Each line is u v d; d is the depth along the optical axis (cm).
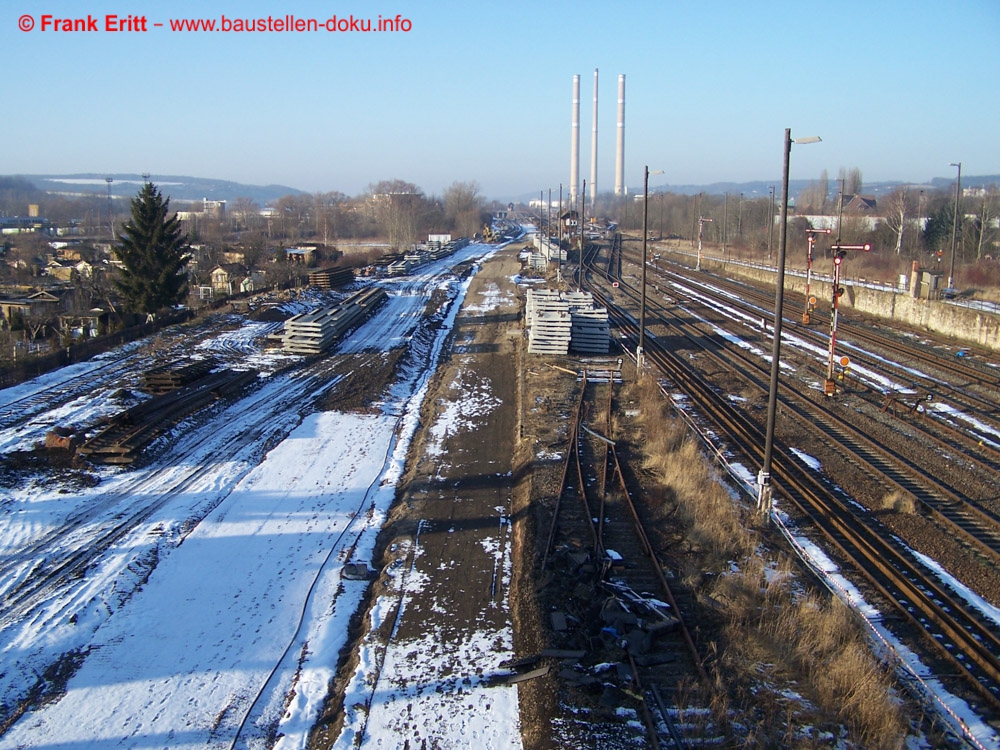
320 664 1141
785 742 898
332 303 4478
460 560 1420
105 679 1098
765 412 2278
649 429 2075
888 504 1577
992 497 1605
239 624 1247
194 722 1013
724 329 3719
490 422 2314
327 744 953
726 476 1775
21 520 1563
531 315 3328
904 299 3681
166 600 1312
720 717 934
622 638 1093
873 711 929
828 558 1352
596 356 3119
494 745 927
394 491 1817
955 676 1026
